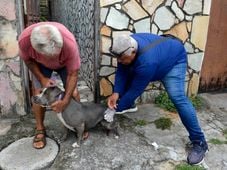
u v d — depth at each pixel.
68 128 2.94
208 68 4.08
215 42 3.96
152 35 2.72
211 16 3.79
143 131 3.21
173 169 2.71
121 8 3.26
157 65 2.54
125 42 2.38
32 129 3.18
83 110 2.84
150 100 3.81
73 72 2.54
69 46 2.36
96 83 3.54
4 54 3.07
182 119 2.82
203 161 2.82
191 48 3.70
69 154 2.80
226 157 2.90
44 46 2.14
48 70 2.74
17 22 2.99
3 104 3.29
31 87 3.34
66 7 6.04
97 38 3.33
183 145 3.02
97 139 3.01
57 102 2.55
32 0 3.09
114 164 2.71
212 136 3.21
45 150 2.87
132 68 2.56
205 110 3.77
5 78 3.17
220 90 4.29
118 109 2.83
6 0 2.89
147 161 2.78
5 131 3.14
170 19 3.49
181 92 2.75
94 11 3.27
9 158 2.76
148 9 3.36
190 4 3.48
